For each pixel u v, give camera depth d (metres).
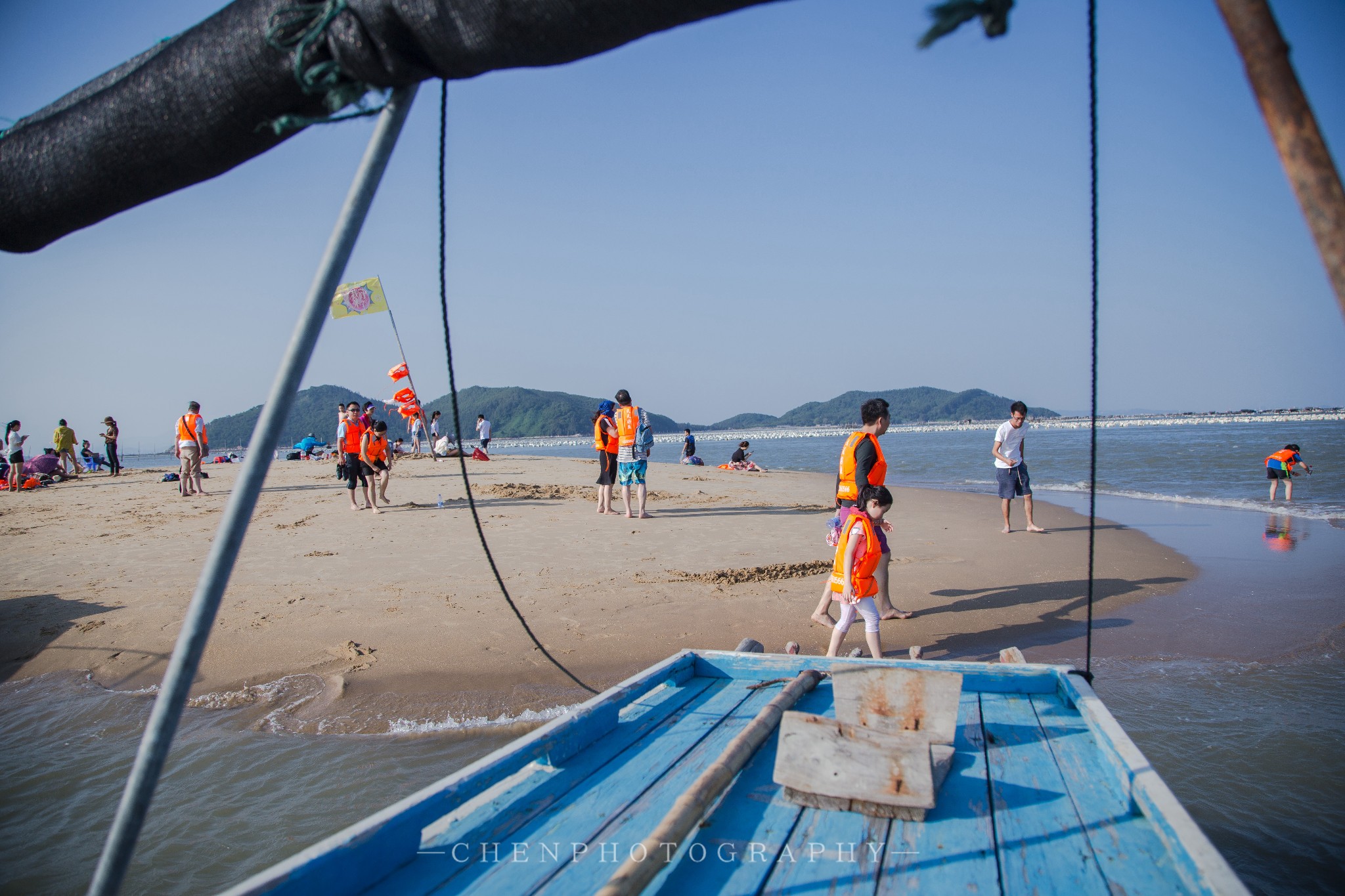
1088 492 19.97
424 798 2.40
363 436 14.61
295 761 4.82
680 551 10.82
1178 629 7.20
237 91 1.68
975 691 3.82
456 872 2.27
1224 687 5.73
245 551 11.02
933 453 46.12
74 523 14.30
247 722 5.42
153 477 24.80
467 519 13.71
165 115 1.73
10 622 7.77
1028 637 7.06
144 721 5.53
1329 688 5.64
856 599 5.75
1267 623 7.29
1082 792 2.69
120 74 1.88
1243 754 4.65
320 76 1.62
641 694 3.62
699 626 7.31
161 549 11.43
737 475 25.91
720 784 2.58
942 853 2.34
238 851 3.88
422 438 31.98
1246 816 4.01
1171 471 25.53
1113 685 5.84
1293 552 10.67
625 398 13.97
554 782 2.87
